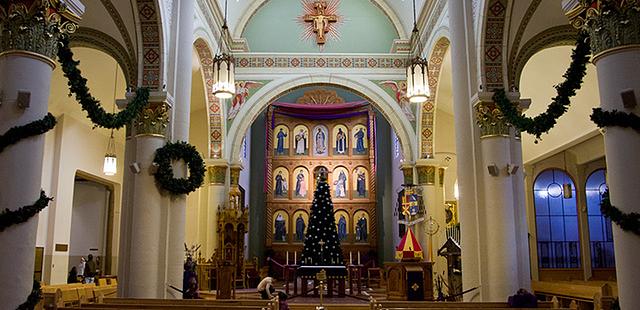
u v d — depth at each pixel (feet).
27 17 20.11
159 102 33.65
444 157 63.16
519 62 35.35
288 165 87.30
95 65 46.29
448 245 49.08
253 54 59.36
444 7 45.52
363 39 60.39
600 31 19.86
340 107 86.74
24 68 19.88
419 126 57.82
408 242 47.98
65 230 47.75
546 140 49.75
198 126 62.95
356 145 87.66
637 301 18.07
